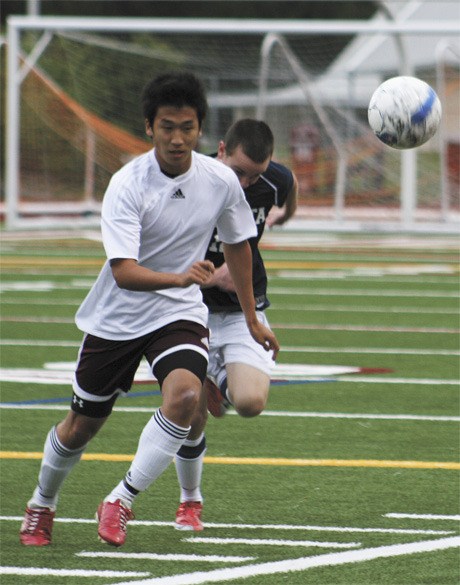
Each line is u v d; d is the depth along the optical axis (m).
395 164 86.50
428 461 20.81
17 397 26.34
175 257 15.23
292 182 19.08
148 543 15.92
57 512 17.45
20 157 82.50
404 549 15.58
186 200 15.02
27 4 126.50
